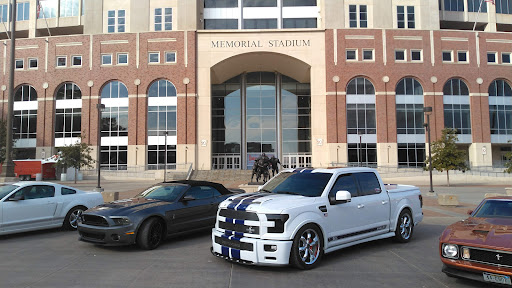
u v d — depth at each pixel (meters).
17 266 5.98
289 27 43.97
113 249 7.29
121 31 42.31
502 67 41.62
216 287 4.82
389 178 36.75
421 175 37.09
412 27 42.16
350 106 40.38
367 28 40.69
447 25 46.16
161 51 40.88
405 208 7.89
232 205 5.91
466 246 4.67
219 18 43.94
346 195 5.94
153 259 6.43
